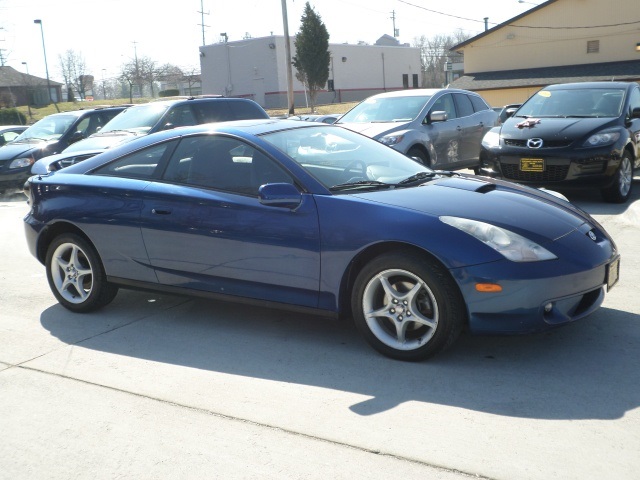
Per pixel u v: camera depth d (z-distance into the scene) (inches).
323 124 202.1
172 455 120.1
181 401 141.9
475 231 147.2
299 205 163.5
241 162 176.6
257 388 146.3
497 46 1724.9
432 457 113.8
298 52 2015.3
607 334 166.1
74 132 544.7
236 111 480.7
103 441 126.8
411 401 135.5
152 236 185.9
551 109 384.5
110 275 197.8
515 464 110.0
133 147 197.9
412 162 196.1
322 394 141.4
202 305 208.5
